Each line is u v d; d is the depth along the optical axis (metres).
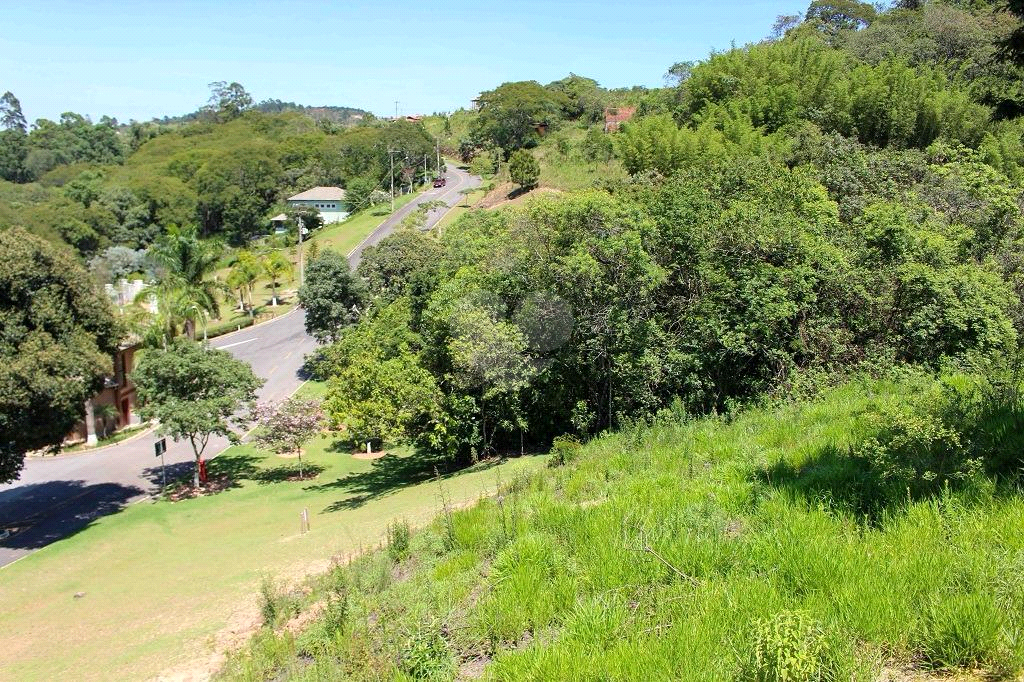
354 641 6.57
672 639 4.89
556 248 19.61
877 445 7.70
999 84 35.28
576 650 5.04
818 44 51.66
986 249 19.50
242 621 10.20
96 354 19.81
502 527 8.59
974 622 4.32
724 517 7.29
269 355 44.28
